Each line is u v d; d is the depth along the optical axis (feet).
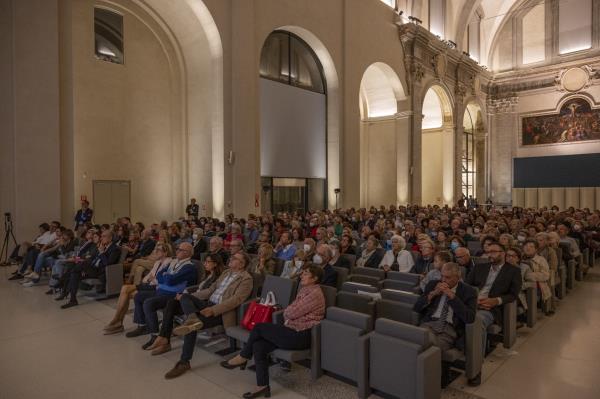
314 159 53.31
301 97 51.62
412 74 65.36
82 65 38.17
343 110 54.29
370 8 58.23
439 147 80.18
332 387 12.60
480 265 16.71
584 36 80.84
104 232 23.59
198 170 43.27
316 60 53.78
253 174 42.37
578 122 81.46
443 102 77.51
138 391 12.42
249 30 41.96
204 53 41.91
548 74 84.74
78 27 37.86
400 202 65.41
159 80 43.37
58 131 32.58
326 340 12.64
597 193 78.28
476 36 87.76
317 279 13.53
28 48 31.32
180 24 42.09
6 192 31.19
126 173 41.09
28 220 31.27
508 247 19.26
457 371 13.76
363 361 11.53
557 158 83.46
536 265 19.10
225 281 15.90
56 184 32.40
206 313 14.39
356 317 12.19
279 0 45.65
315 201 53.78
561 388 12.59
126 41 41.06
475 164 91.61
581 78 80.59
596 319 19.43
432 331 12.73
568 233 30.07
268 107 47.80
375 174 68.74
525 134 87.92
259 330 12.77
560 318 19.63
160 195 43.52
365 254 23.12
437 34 73.15
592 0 79.92
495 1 87.76
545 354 15.26
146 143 42.47
